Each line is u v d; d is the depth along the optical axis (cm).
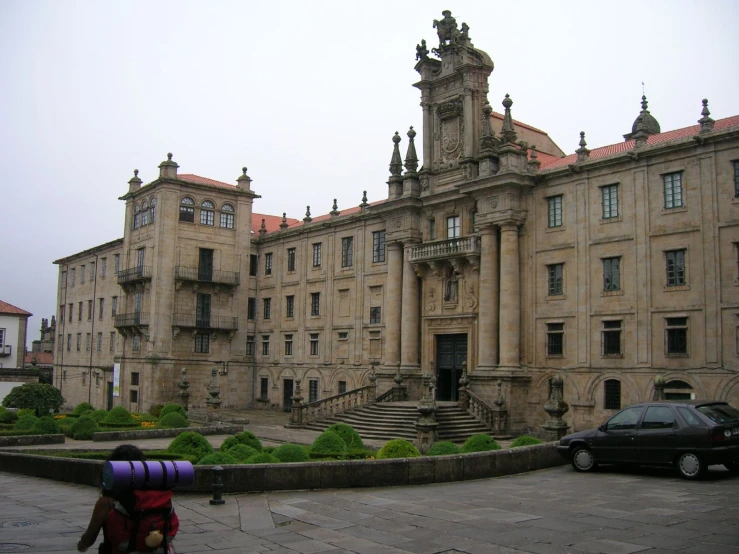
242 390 5975
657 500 1512
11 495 1747
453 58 4344
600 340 3525
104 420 3797
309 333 5506
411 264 4453
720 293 3103
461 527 1284
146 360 5553
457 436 3444
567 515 1370
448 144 4378
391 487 1770
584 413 3541
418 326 4481
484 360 3891
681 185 3297
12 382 6156
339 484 1742
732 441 1761
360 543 1180
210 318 5816
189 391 5653
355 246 5153
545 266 3803
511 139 3903
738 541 1149
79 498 1694
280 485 1689
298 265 5706
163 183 5644
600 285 3559
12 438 3167
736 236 3072
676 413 1822
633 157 3441
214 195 5925
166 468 751
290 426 4131
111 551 720
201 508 1494
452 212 4306
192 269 5738
